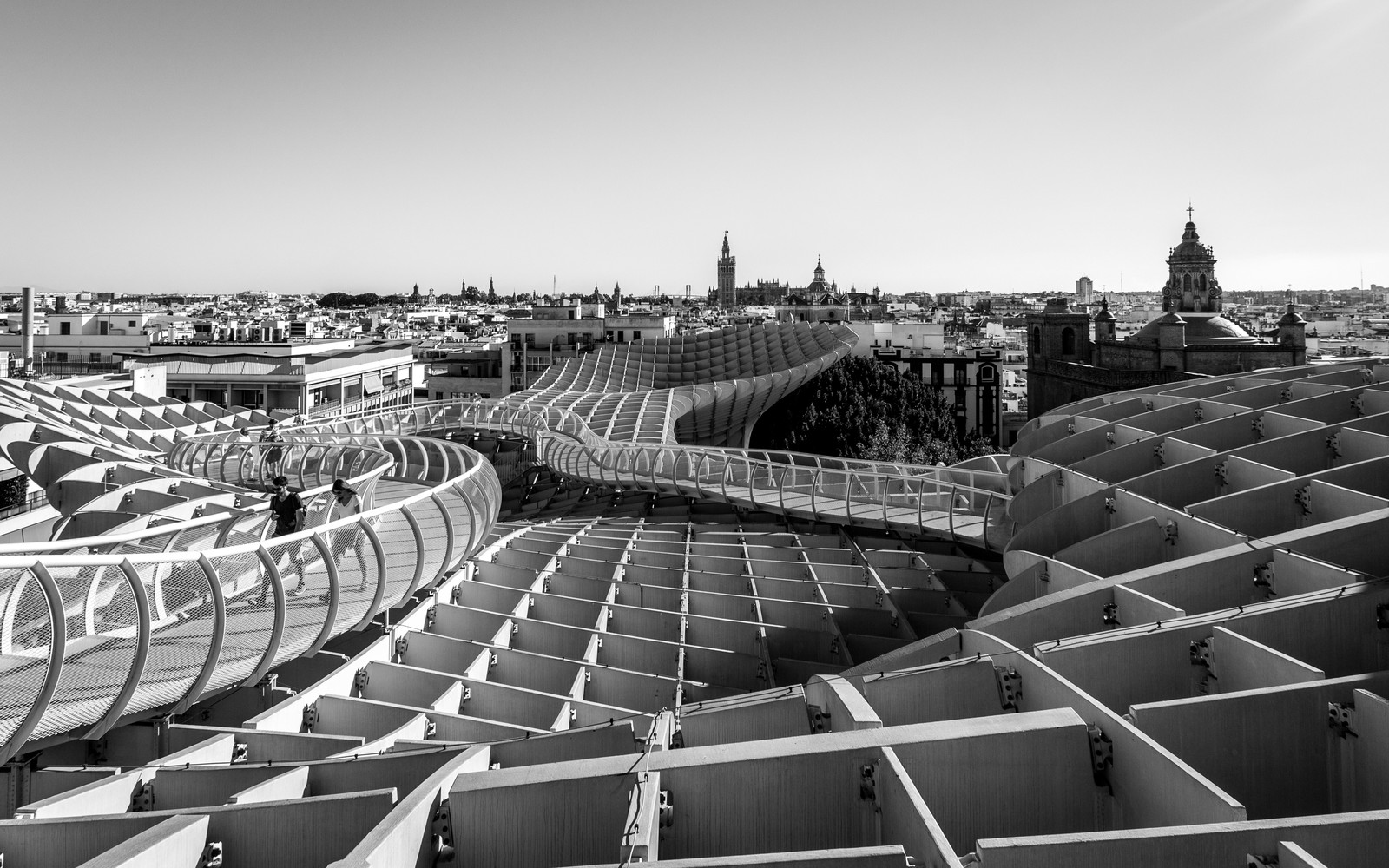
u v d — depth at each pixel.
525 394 73.12
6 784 11.32
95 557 10.72
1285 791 8.52
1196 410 24.38
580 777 8.51
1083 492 19.44
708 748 8.79
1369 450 17.61
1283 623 10.45
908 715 10.47
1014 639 12.09
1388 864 6.75
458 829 8.52
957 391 128.75
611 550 22.61
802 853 6.94
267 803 8.80
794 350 102.75
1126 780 8.22
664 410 58.62
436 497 18.09
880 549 23.86
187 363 93.38
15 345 110.12
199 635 13.31
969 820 8.38
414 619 16.69
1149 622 11.40
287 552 15.76
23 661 11.67
